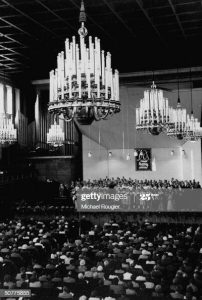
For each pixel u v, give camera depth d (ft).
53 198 84.23
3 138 58.80
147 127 40.93
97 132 98.32
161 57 64.49
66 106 23.85
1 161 78.74
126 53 61.72
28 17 46.01
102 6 42.98
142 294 29.81
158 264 37.50
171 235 54.29
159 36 54.03
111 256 39.91
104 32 51.78
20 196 79.30
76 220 66.28
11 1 41.19
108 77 24.49
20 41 54.95
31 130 85.66
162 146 99.35
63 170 92.79
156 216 72.02
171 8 44.16
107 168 102.58
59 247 50.44
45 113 86.48
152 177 100.22
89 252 42.96
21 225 58.90
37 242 47.73
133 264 37.19
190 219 70.59
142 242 47.11
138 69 72.38
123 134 96.53
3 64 67.41
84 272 36.40
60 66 24.53
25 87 83.41
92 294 28.60
